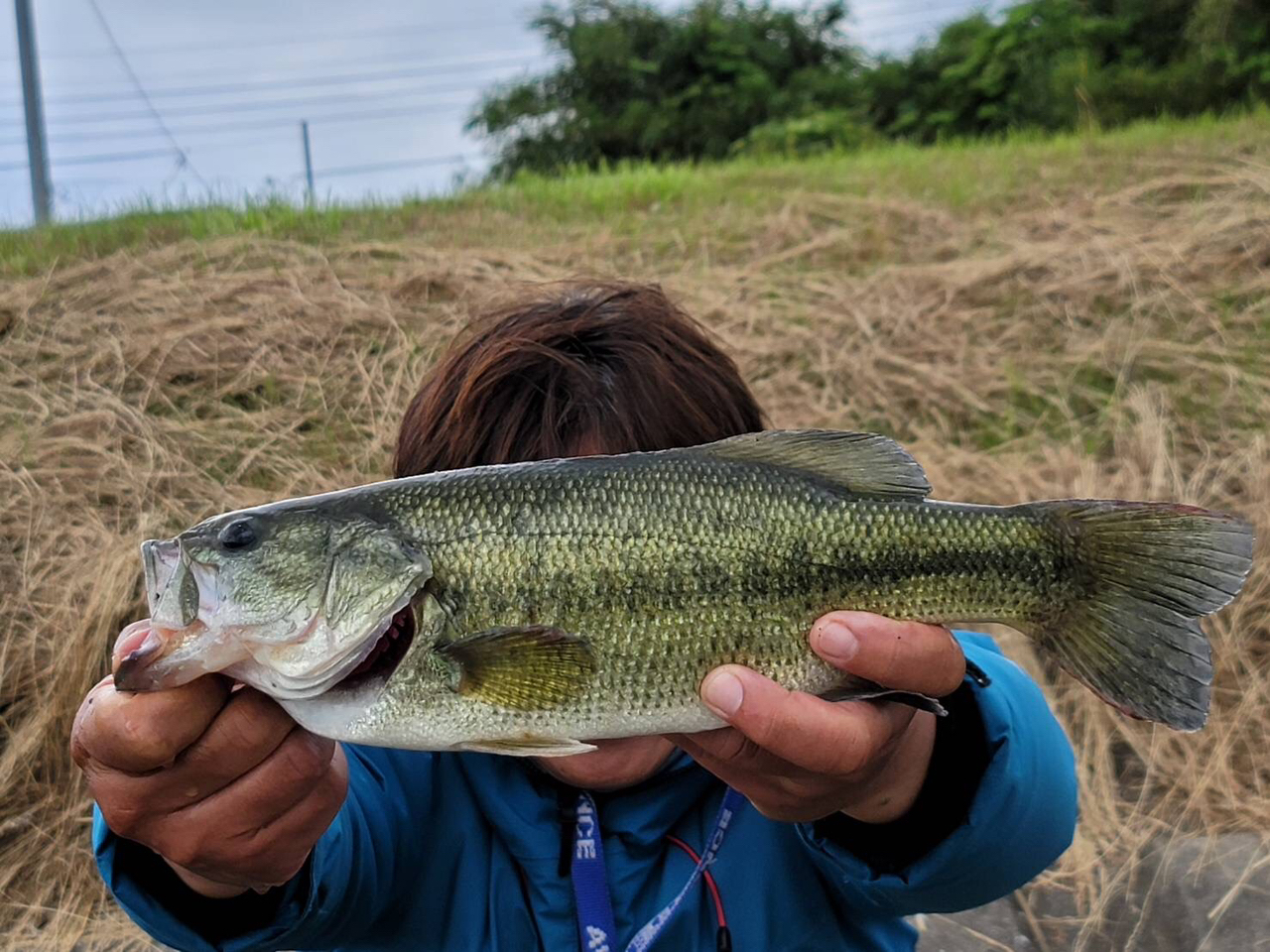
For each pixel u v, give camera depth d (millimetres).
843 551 392
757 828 462
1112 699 392
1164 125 2256
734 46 4672
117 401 1157
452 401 463
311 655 379
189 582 380
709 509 385
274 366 1244
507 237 1668
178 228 1646
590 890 436
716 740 373
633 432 444
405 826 459
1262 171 1606
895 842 404
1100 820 783
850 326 1368
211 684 351
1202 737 838
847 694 377
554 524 381
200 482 1084
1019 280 1418
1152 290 1371
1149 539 394
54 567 970
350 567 382
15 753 823
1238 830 768
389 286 1407
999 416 1229
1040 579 402
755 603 383
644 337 465
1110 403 1191
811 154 2779
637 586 378
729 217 1732
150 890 373
